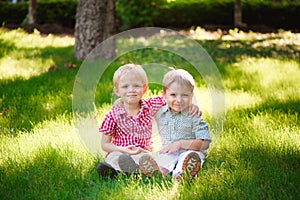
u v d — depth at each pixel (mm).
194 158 2783
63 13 13906
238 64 7152
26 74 6297
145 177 2834
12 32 10273
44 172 2900
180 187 2627
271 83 5746
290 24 14094
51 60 7371
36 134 3684
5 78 5941
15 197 2529
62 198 2520
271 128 3764
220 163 3074
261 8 13875
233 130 3783
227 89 5434
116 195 2561
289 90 5289
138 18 10742
